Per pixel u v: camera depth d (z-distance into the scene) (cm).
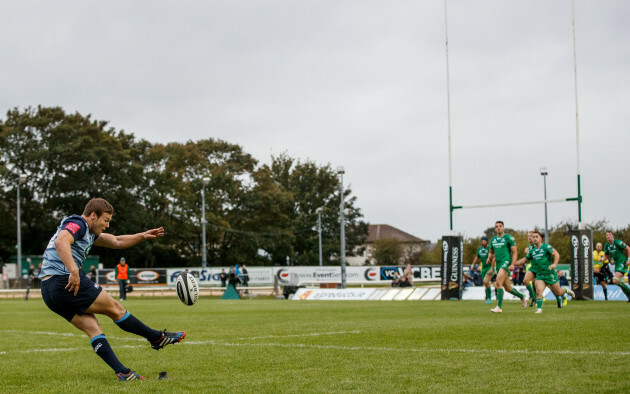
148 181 7394
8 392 634
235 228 8369
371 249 10856
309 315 1856
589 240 2666
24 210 6950
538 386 604
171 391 615
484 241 2442
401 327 1309
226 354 918
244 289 5022
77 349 1045
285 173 10944
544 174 4291
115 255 7500
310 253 10025
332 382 652
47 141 6762
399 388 612
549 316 1577
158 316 1912
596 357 787
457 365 748
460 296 2967
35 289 5119
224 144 8650
